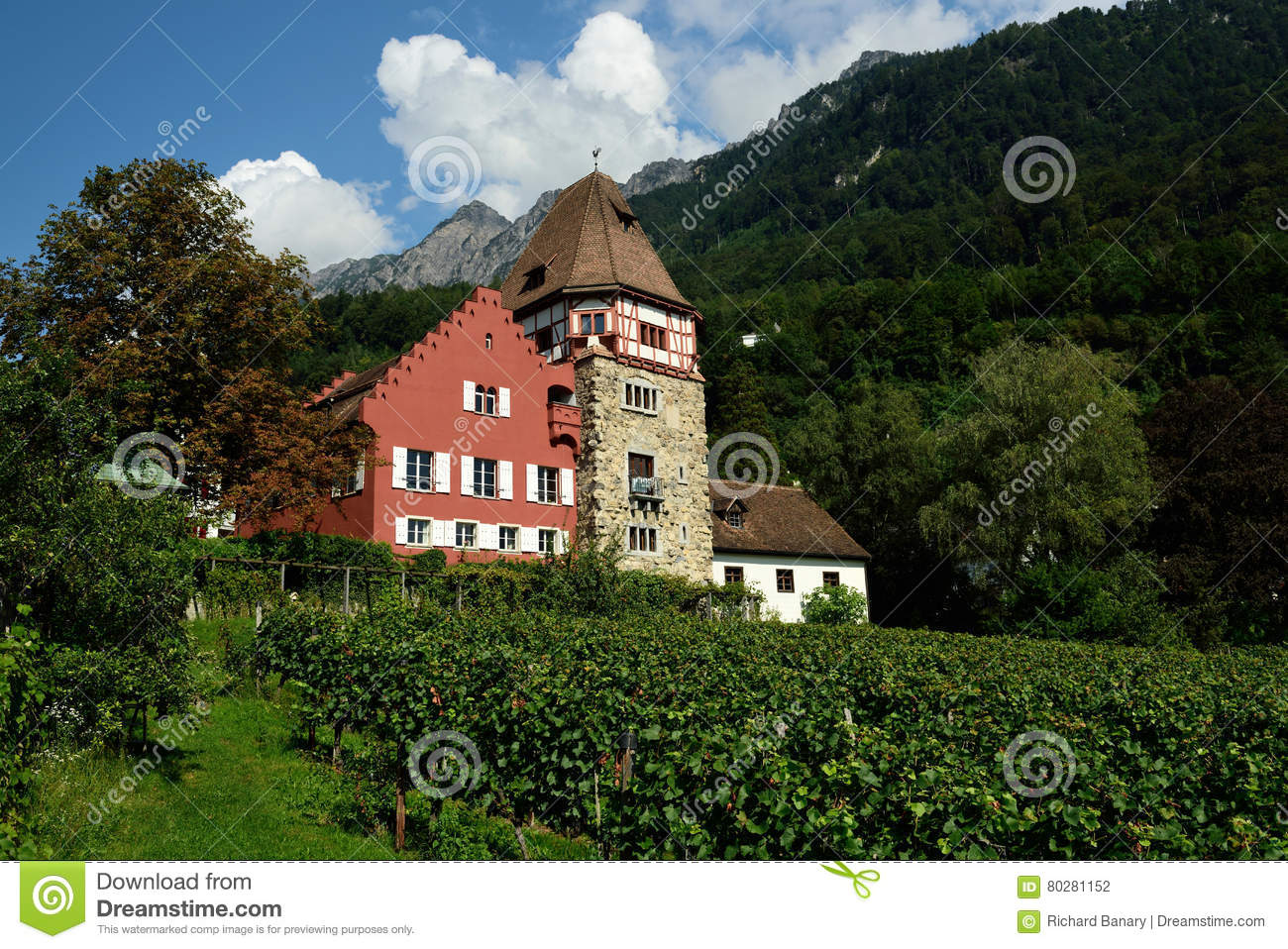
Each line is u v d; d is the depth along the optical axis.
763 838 7.72
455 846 10.69
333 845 10.73
